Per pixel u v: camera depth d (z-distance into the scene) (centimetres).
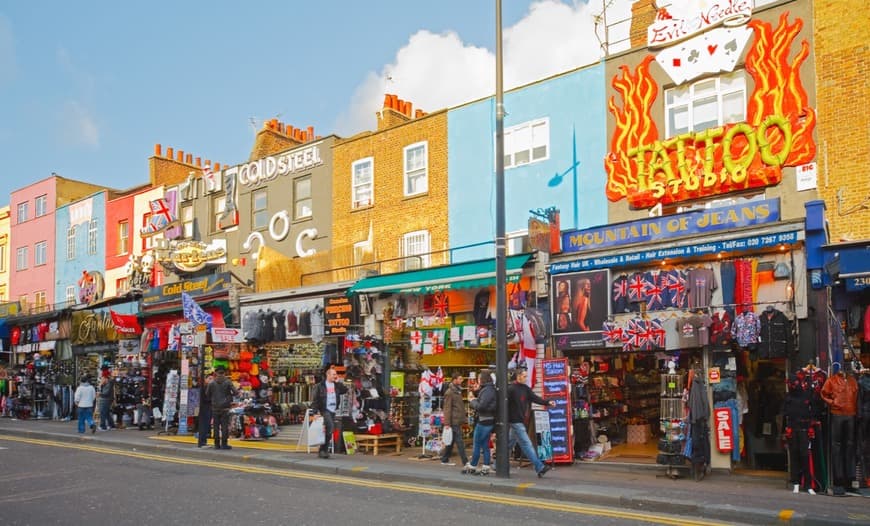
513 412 1277
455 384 1465
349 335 1744
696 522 916
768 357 1215
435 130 2208
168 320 2498
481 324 1634
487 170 2080
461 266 1662
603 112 1864
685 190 1691
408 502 1052
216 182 2855
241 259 2544
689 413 1238
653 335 1349
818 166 1543
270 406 2067
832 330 1202
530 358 1470
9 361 3272
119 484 1228
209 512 981
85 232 3500
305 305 2023
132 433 2194
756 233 1257
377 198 2331
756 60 1630
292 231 2566
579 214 1873
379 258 2272
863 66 1510
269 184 2670
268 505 1029
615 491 1089
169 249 2678
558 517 938
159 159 3300
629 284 1417
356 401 1689
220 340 2011
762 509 945
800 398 1121
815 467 1098
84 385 2195
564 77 1947
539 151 1973
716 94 1691
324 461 1486
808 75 1570
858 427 1114
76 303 3353
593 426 1523
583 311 1464
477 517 936
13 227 4009
